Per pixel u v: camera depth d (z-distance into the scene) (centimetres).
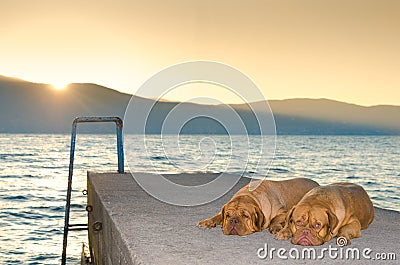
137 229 645
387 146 8131
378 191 2566
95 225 844
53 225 1747
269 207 654
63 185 2805
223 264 507
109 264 727
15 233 1627
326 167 3947
